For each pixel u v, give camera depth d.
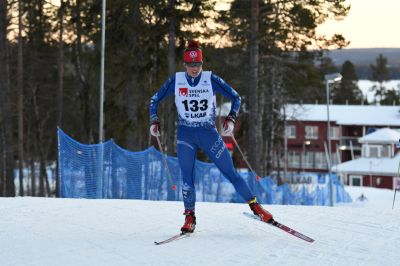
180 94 6.07
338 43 28.77
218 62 28.17
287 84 32.97
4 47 21.05
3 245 5.75
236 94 6.10
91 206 8.20
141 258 5.26
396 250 5.74
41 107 41.25
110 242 5.90
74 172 14.27
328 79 25.53
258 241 6.04
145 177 15.94
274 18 27.38
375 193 43.34
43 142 44.62
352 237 6.34
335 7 26.09
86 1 27.81
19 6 28.94
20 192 33.47
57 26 31.97
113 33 26.33
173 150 27.98
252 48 26.31
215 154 6.12
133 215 7.52
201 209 8.09
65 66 36.38
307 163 75.31
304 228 6.82
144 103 27.73
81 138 37.94
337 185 32.56
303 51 30.30
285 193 23.86
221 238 6.16
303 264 5.14
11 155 21.30
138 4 25.20
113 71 27.73
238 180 6.15
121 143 29.27
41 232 6.37
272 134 41.41
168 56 26.36
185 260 5.21
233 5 27.27
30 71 34.88
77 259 5.20
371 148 64.12
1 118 21.22
